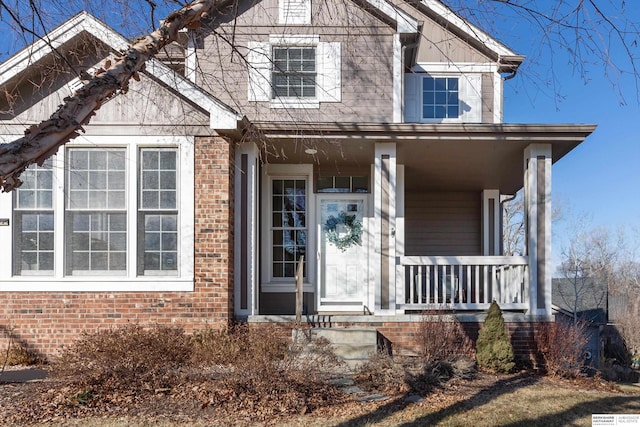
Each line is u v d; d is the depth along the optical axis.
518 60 10.98
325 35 9.68
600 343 19.94
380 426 5.09
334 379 6.57
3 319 7.49
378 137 8.18
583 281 22.78
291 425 5.03
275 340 6.88
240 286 8.10
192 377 6.16
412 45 9.86
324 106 9.60
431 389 6.35
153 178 7.79
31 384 6.15
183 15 4.04
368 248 9.80
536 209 8.26
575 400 6.14
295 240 10.23
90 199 7.71
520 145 8.51
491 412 5.59
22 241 7.66
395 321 8.03
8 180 2.47
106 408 5.35
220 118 7.50
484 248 12.48
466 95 11.46
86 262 7.67
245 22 9.65
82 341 6.42
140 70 3.65
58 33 7.14
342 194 10.38
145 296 7.57
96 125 7.70
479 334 7.75
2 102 7.73
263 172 10.16
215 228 7.68
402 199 9.70
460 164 9.94
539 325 8.06
